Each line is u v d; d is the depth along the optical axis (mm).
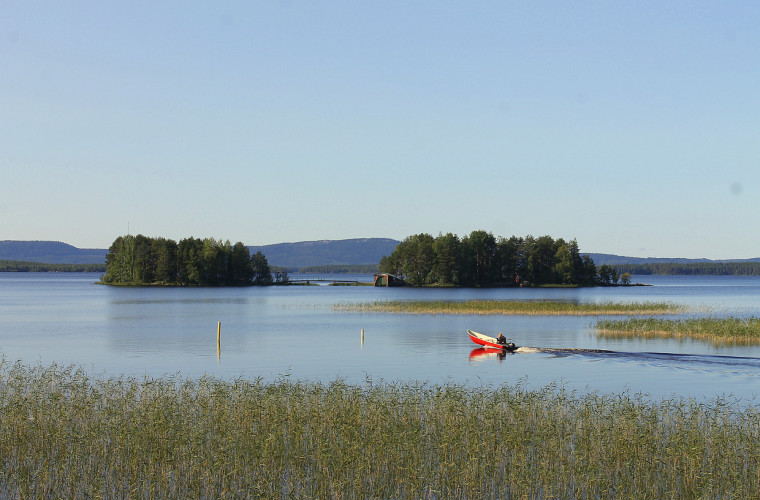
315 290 177625
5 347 52312
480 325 70375
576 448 20453
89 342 55438
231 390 27828
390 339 57312
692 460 19047
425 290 178625
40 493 17938
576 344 52906
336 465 19031
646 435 21172
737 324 57594
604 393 32312
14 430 22047
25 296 141125
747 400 30625
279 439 21219
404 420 22922
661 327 59906
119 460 20047
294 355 47250
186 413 23656
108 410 24219
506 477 18828
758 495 17609
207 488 18391
